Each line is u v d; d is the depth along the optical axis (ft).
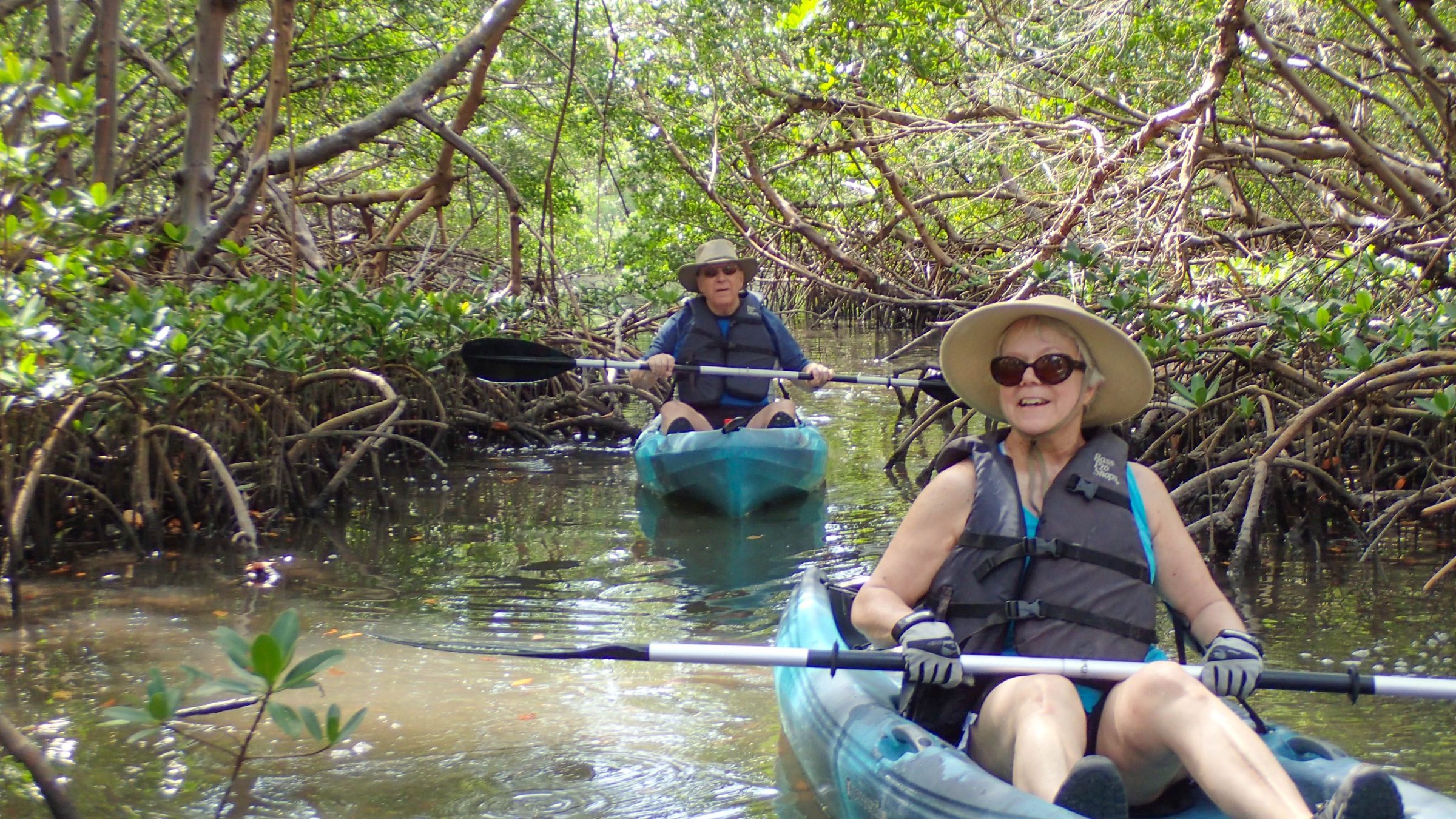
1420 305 22.71
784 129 45.62
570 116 46.21
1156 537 9.68
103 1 25.75
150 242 26.27
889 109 41.78
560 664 14.30
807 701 11.05
